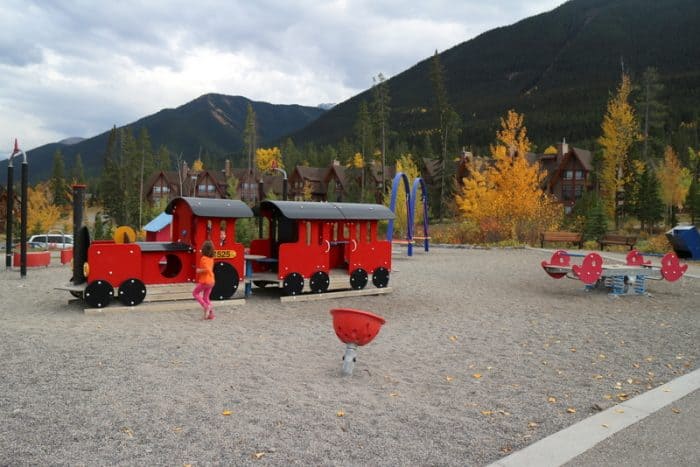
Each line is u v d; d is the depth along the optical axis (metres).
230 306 12.37
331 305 12.70
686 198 47.97
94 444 4.58
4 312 11.29
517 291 15.35
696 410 5.55
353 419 5.27
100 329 9.55
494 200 37.56
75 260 11.97
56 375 6.59
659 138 66.38
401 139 186.62
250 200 92.75
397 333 9.63
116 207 77.94
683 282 17.72
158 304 11.73
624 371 7.23
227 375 6.71
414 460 4.38
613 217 48.25
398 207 43.69
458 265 22.94
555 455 4.43
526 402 5.91
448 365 7.46
